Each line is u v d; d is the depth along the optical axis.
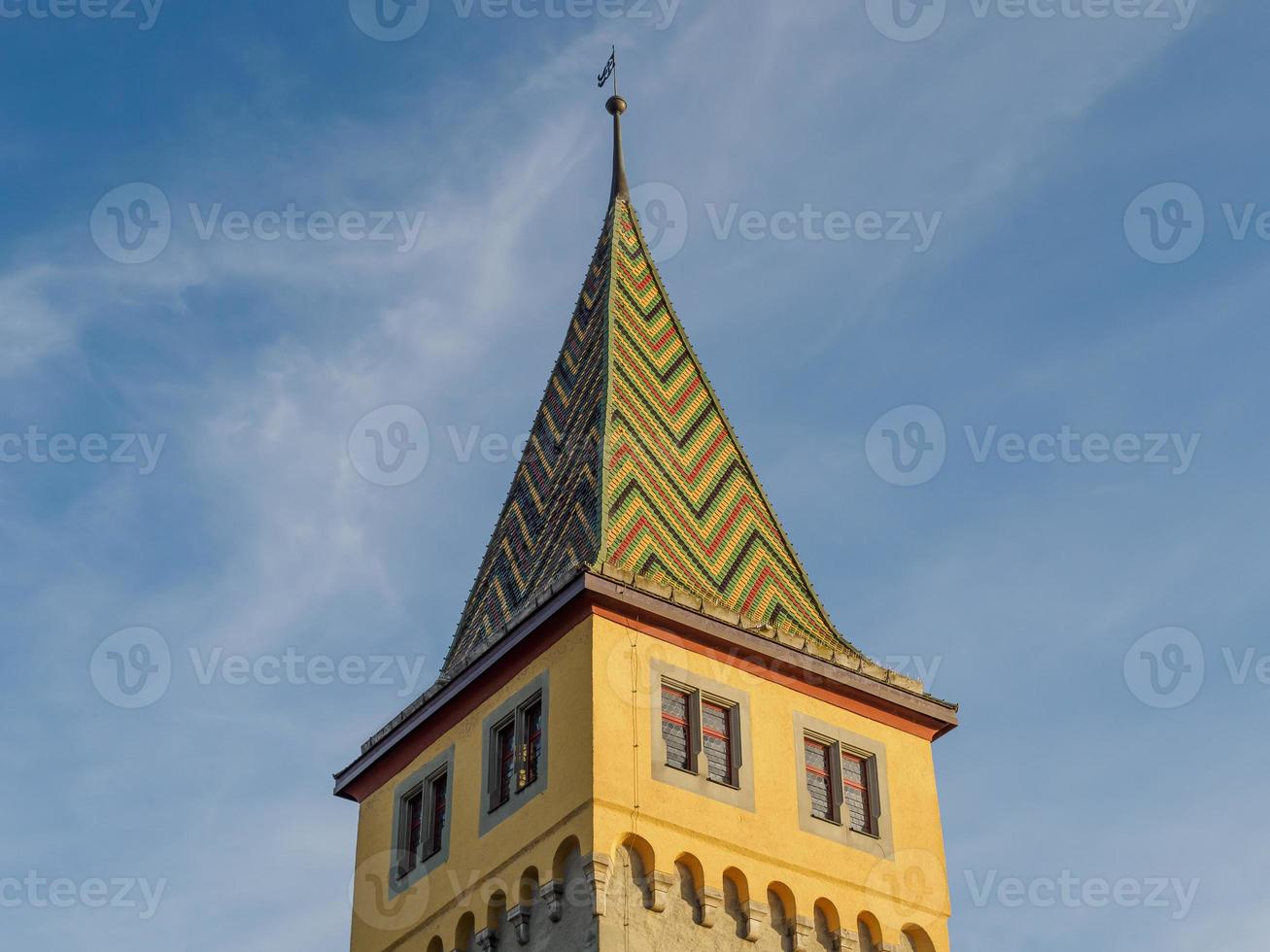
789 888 45.00
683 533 49.88
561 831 43.72
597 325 55.59
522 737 46.25
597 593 45.59
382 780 50.66
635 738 44.62
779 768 46.56
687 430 53.44
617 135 61.06
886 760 48.59
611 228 58.34
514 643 46.94
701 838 44.28
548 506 51.69
